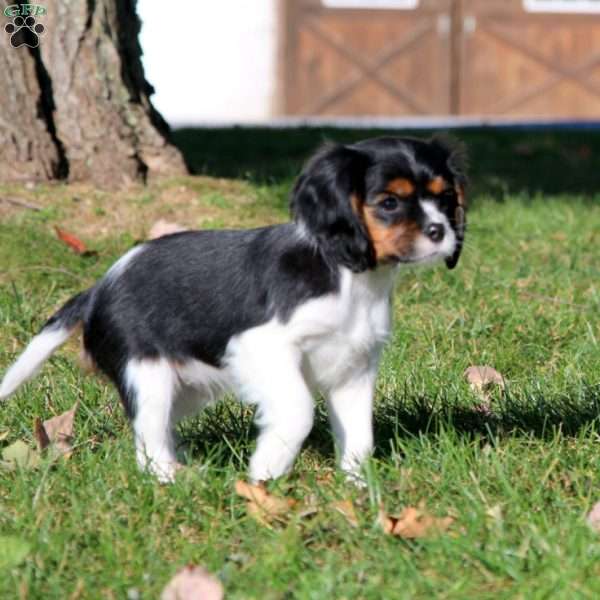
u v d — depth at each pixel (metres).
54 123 11.45
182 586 4.82
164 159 11.78
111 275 6.64
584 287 10.33
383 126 23.56
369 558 5.23
